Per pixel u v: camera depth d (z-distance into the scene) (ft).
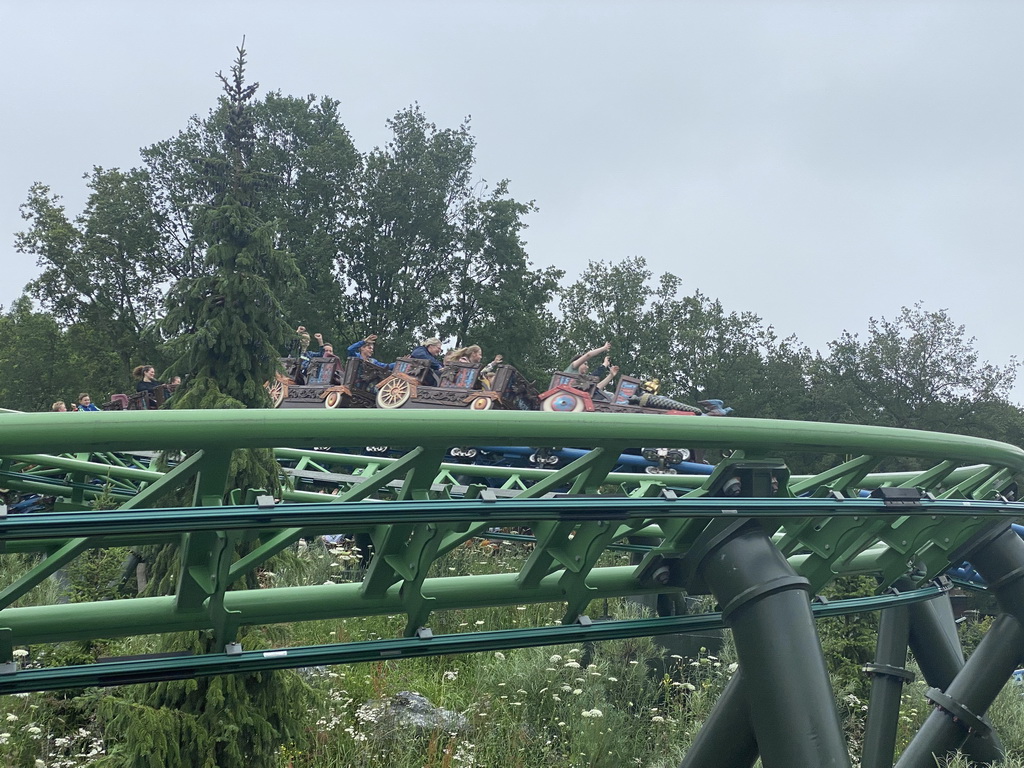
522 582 18.79
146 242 133.39
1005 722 41.47
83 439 13.06
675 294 155.43
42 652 32.83
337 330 132.46
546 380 134.72
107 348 134.10
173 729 24.73
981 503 23.73
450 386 61.98
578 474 18.07
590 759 34.45
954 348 150.41
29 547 16.06
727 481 19.13
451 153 138.51
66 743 28.66
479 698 37.06
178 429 13.58
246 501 15.61
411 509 15.75
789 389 152.56
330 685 35.17
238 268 27.76
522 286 137.59
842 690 42.70
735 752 21.16
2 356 131.64
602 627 19.44
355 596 17.52
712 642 42.91
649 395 58.80
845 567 24.07
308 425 14.37
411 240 137.90
